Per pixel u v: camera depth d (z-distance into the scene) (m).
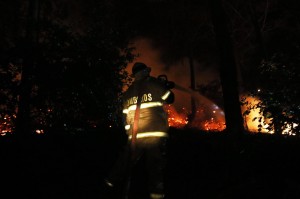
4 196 4.74
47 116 7.38
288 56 7.00
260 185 4.38
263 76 7.64
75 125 7.49
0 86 6.94
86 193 4.89
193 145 6.59
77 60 7.36
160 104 4.31
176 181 5.16
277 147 5.77
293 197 4.03
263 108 7.06
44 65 7.19
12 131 7.71
